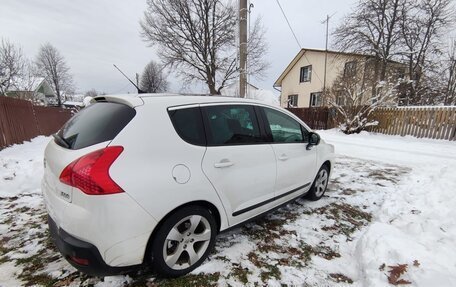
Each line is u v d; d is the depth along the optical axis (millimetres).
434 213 3391
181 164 2191
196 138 2367
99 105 2443
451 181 4492
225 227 2633
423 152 8609
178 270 2281
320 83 25312
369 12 18234
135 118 2074
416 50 18312
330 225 3430
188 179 2209
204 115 2508
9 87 22891
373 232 2879
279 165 3180
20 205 3904
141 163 1979
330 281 2354
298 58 27781
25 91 21594
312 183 4059
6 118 8125
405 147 9547
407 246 2500
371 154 8391
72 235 1884
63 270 2404
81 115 2498
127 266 1994
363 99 13930
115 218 1843
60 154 2109
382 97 12750
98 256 1861
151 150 2049
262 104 3189
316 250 2852
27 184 4578
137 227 1935
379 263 2348
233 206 2658
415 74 18688
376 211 3920
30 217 3506
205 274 2375
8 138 8109
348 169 6418
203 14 25359
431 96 18469
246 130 2873
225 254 2699
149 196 1969
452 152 8562
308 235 3160
